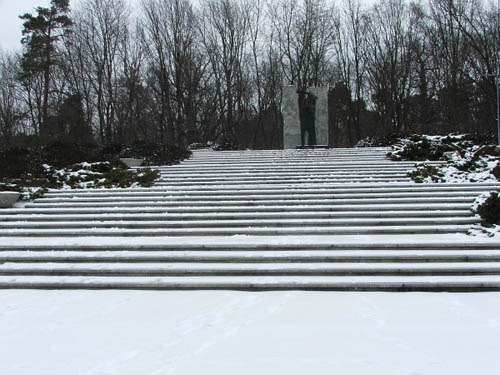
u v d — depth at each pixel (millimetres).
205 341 5301
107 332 5691
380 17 37719
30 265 8664
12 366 4680
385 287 7457
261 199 12797
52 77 34500
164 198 13000
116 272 8336
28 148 18469
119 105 36406
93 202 13148
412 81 37656
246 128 41688
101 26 34500
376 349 4918
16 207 12727
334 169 16656
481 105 32750
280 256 8523
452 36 33438
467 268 7797
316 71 38500
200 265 8398
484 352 4777
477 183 13148
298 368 4441
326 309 6496
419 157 17797
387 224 10602
